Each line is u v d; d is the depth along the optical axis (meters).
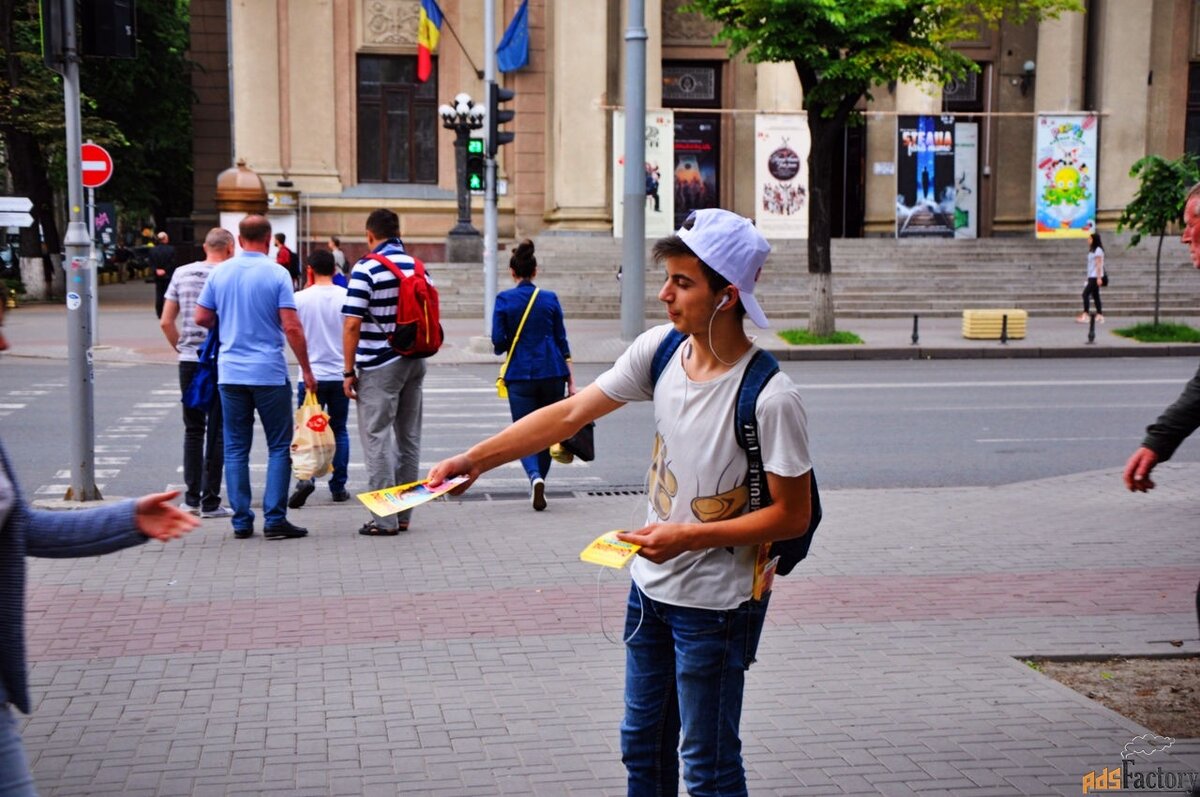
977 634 7.52
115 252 60.69
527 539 10.03
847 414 17.95
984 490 12.21
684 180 42.84
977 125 44.12
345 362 9.96
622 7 42.03
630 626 4.39
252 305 9.76
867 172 44.53
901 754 5.70
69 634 7.48
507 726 6.04
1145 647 7.26
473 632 7.55
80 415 11.23
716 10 26.55
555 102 41.62
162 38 46.75
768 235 40.53
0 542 3.52
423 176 42.44
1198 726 6.05
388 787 5.34
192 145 54.56
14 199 24.58
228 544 9.80
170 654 7.11
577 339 28.45
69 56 11.07
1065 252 39.34
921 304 35.62
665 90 44.22
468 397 19.86
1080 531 10.34
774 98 41.12
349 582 8.69
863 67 25.05
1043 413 18.09
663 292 4.11
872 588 8.56
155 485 12.74
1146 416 17.84
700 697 4.14
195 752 5.71
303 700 6.39
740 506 4.11
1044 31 41.81
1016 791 5.30
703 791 4.16
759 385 4.03
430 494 4.18
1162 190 27.33
